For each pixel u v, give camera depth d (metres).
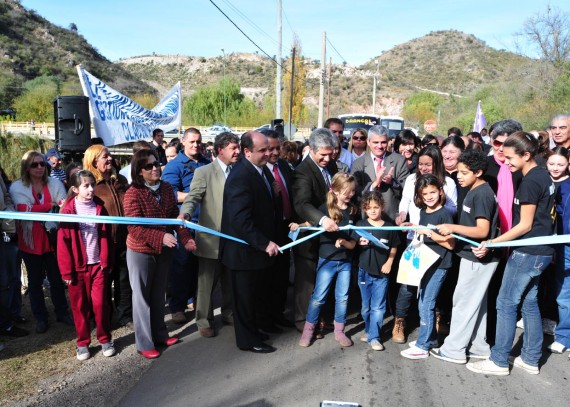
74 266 3.87
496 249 3.70
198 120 52.38
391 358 4.02
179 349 4.20
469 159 3.62
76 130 6.56
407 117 60.53
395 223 4.34
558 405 3.30
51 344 4.29
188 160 5.26
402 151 5.95
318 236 4.37
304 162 4.43
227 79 53.75
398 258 4.65
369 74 112.12
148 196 3.94
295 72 37.25
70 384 3.55
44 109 47.56
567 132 4.98
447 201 4.03
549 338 4.41
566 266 4.05
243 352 4.12
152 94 93.44
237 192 3.86
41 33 95.19
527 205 3.46
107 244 3.96
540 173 3.49
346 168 5.04
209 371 3.78
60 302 4.73
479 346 3.99
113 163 4.68
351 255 4.23
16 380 3.59
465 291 3.82
